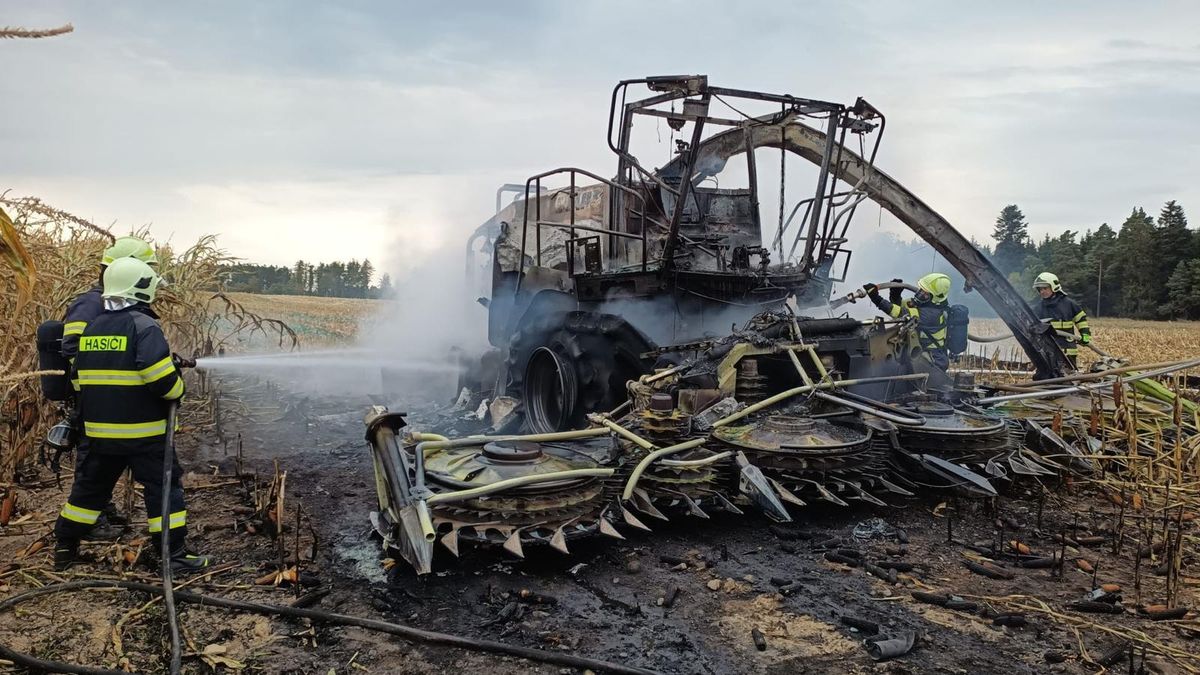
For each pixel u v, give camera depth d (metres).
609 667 3.18
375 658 3.28
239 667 3.18
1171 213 70.12
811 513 5.38
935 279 7.55
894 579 4.20
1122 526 4.96
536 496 4.15
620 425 5.38
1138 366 6.60
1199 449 5.78
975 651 3.43
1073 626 3.69
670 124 7.00
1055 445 6.12
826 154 7.64
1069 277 74.56
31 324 5.89
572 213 7.47
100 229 6.00
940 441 5.57
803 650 3.42
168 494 3.79
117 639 3.36
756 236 8.41
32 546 4.36
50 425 6.15
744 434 5.27
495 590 4.01
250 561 4.36
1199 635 3.62
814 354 5.99
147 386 3.99
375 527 4.46
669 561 4.45
